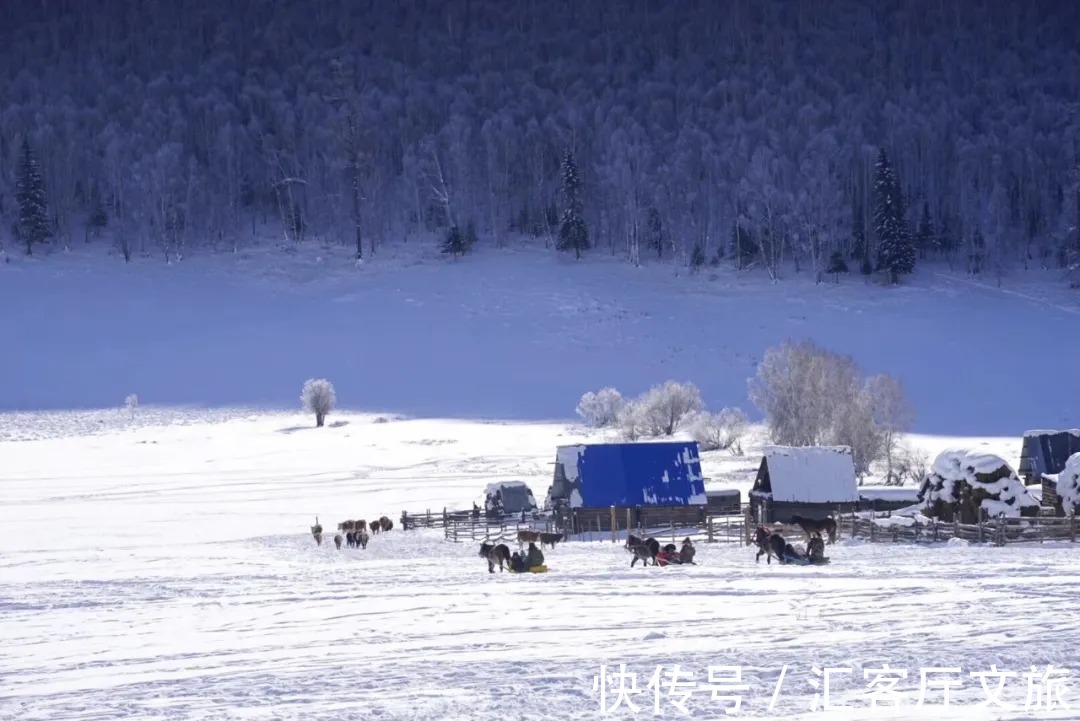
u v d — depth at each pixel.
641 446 59.91
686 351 133.75
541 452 91.88
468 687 16.03
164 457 93.94
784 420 83.38
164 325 149.62
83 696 16.91
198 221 199.75
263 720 14.58
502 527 56.31
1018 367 125.50
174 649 21.09
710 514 57.22
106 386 126.31
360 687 16.39
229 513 65.69
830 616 21.22
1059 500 49.53
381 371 129.50
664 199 187.88
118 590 32.34
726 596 24.92
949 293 160.12
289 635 22.14
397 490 75.38
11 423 111.75
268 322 150.88
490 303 155.62
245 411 116.06
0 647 22.39
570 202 187.88
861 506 59.09
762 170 187.38
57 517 63.88
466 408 114.00
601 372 126.56
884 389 81.56
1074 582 24.73
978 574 26.83
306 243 194.38
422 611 24.73
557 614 23.22
